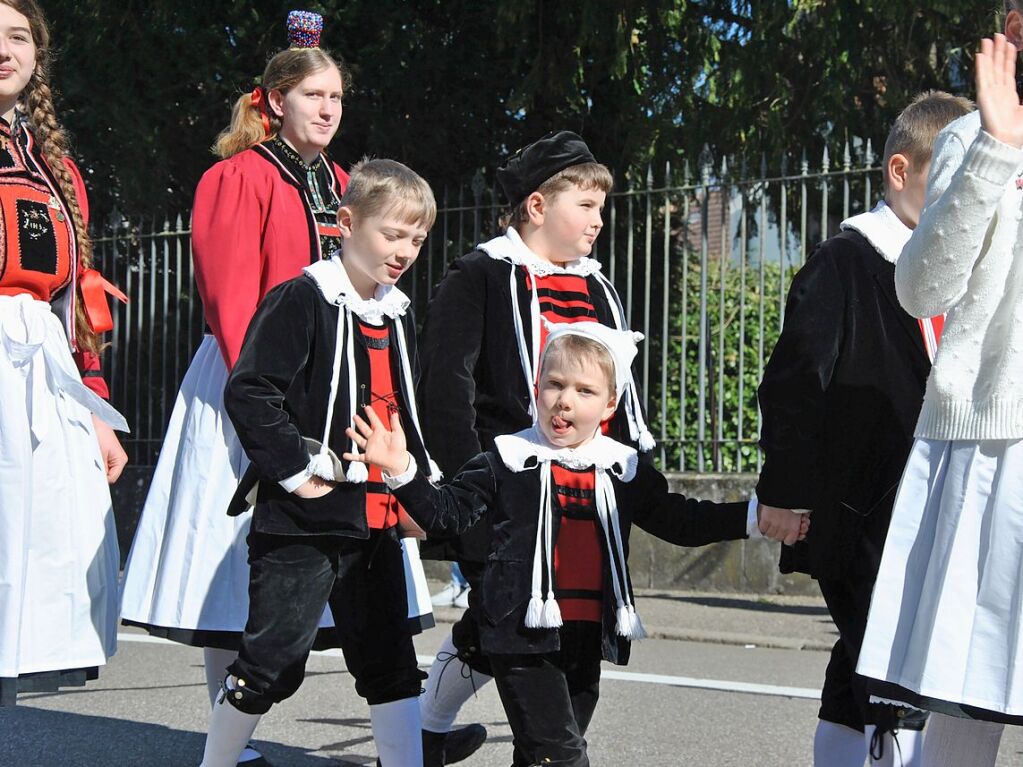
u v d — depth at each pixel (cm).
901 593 363
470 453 510
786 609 1071
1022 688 332
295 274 569
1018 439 346
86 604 502
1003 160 338
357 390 480
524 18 1325
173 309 1466
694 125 1404
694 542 466
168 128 1499
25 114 524
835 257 449
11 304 496
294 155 586
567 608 441
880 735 434
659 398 1312
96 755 585
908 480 370
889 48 1436
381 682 479
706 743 622
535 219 536
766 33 1343
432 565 1278
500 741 623
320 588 468
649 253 1195
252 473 478
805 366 439
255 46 1458
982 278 354
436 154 1464
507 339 522
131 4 1432
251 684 463
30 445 490
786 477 438
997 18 1374
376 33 1440
